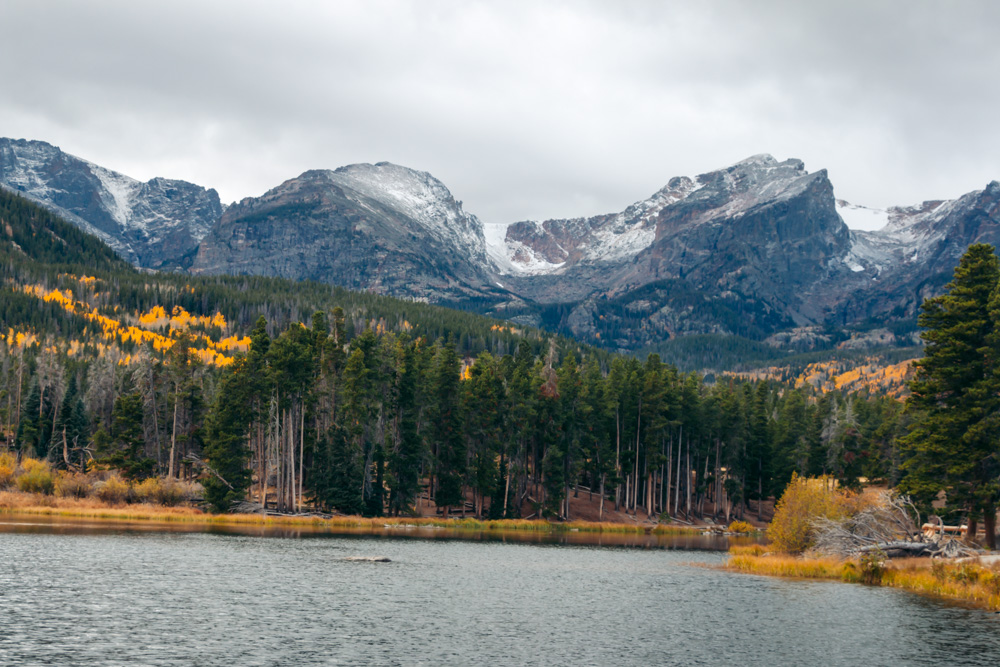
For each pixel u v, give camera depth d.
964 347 65.88
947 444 66.38
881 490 72.12
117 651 33.34
